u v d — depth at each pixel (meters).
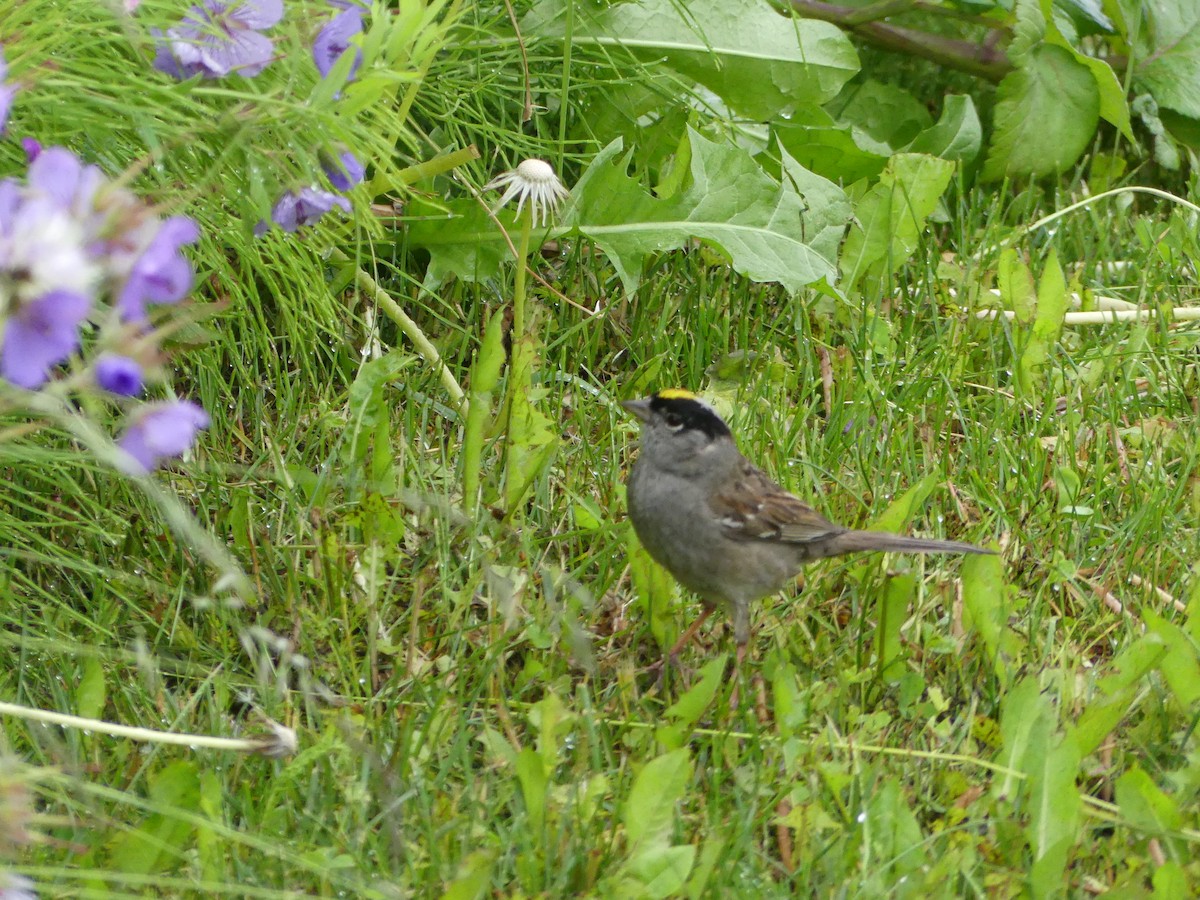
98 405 6.78
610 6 10.71
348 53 6.49
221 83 7.05
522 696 7.11
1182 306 11.02
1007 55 11.71
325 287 8.56
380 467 7.72
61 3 6.71
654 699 7.24
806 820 6.05
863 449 9.27
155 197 7.15
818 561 8.22
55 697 6.58
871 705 7.23
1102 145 13.20
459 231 9.70
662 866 5.51
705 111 11.16
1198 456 9.04
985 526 8.42
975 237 11.54
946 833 6.15
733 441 7.46
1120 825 6.21
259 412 8.78
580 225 9.80
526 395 7.75
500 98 10.32
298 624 7.16
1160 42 12.43
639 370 9.59
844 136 11.09
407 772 6.25
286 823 6.01
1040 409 9.91
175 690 7.04
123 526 7.66
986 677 7.38
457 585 7.66
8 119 6.67
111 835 5.79
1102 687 6.64
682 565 7.46
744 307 10.40
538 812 5.88
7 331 4.54
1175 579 8.39
